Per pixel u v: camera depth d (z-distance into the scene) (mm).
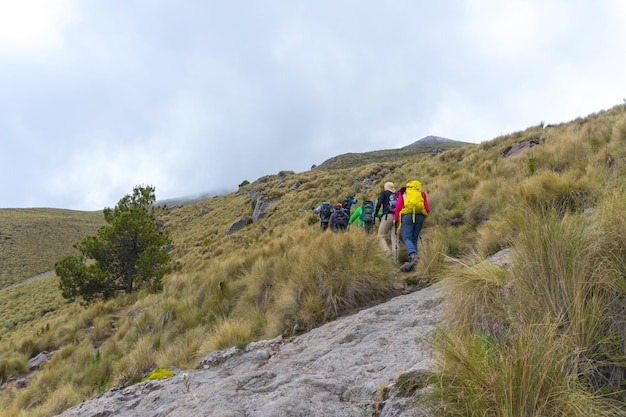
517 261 2754
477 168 13055
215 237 35312
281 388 3020
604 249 2402
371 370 3043
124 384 4918
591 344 2064
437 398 2012
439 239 6934
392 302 5008
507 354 1845
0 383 9812
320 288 5855
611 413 1729
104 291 19953
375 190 21156
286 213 28000
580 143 9328
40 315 30297
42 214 128500
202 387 3773
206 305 8672
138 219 21500
